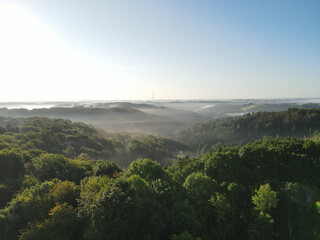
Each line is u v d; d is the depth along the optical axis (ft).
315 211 131.44
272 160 179.22
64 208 118.52
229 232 136.46
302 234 124.67
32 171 209.77
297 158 171.63
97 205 110.22
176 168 240.94
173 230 116.47
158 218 110.63
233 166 182.60
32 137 418.92
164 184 139.33
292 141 207.62
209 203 147.02
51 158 206.18
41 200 127.85
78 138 531.50
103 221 104.63
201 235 132.67
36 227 108.58
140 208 111.96
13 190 162.50
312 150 187.32
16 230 116.78
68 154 402.72
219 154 192.65
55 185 145.79
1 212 124.77
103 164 199.72
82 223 120.78
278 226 132.36
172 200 129.80
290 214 134.10
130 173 171.53
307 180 161.48
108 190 117.91
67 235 112.68
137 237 107.04
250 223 134.21
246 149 189.98
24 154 241.35
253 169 181.68
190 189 155.33
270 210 138.31
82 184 156.15
